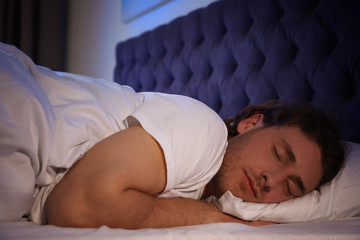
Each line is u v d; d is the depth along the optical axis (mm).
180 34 2264
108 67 3322
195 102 881
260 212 909
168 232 626
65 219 625
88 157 698
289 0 1558
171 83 2373
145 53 2625
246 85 1719
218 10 1962
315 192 1021
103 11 3424
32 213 718
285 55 1561
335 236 743
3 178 643
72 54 3854
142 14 2854
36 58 3613
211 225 746
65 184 661
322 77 1384
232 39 1844
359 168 1082
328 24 1390
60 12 3711
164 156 733
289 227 812
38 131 689
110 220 645
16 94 674
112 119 853
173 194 862
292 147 936
